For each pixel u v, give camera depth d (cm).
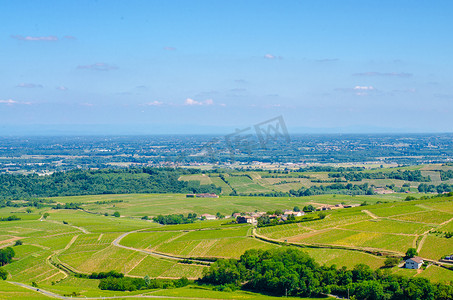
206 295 16300
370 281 16038
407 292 15262
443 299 15012
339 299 15975
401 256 19025
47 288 17600
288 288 16688
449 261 17975
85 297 16075
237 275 18212
